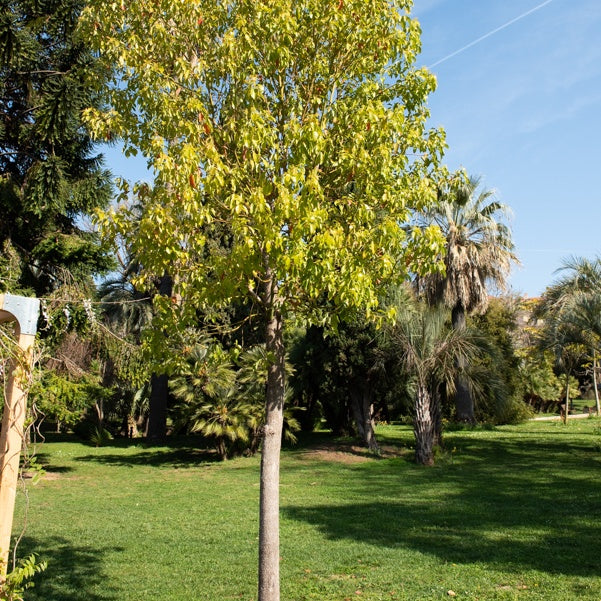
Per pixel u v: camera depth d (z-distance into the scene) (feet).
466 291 67.77
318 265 11.43
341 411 61.52
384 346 47.24
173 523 25.30
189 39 14.66
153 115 14.61
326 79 14.62
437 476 37.76
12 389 10.43
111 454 56.29
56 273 39.45
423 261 13.07
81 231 42.65
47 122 34.17
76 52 35.99
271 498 12.68
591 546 19.85
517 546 20.12
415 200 13.93
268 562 12.35
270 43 13.67
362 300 12.16
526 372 92.84
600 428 63.87
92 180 38.06
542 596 15.20
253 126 12.46
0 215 37.96
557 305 54.70
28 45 33.71
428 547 20.36
